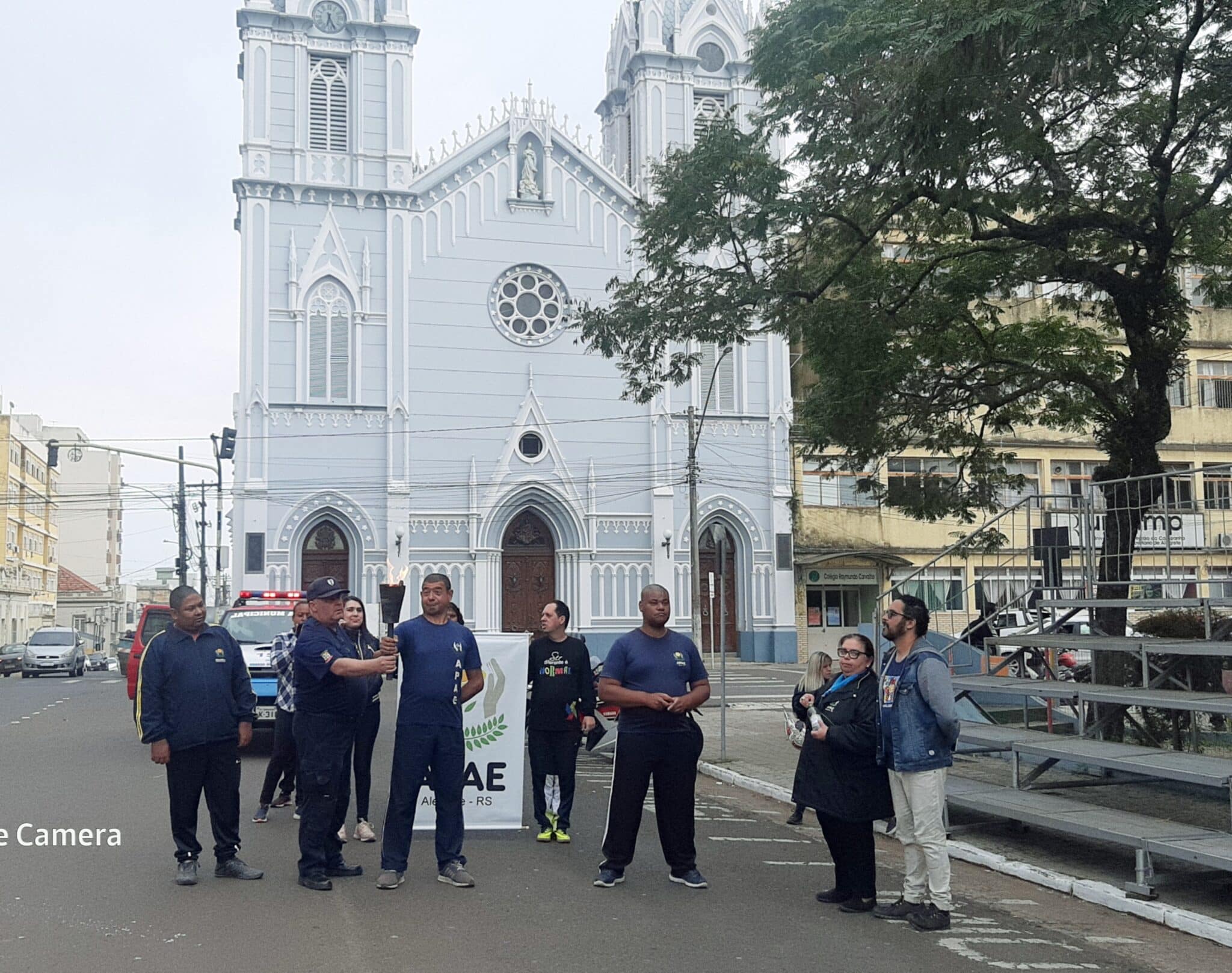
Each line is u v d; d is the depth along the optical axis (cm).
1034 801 1049
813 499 4444
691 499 2880
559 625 1131
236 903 830
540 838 1098
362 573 4084
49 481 9238
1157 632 1652
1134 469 1566
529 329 4334
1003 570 1702
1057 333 1864
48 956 701
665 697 880
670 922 796
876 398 1772
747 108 4588
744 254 1741
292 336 4094
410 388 4197
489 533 4219
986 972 707
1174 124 1463
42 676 4528
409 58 4288
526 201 4359
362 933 756
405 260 4219
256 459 4006
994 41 1194
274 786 1174
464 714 1130
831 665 1254
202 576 5353
